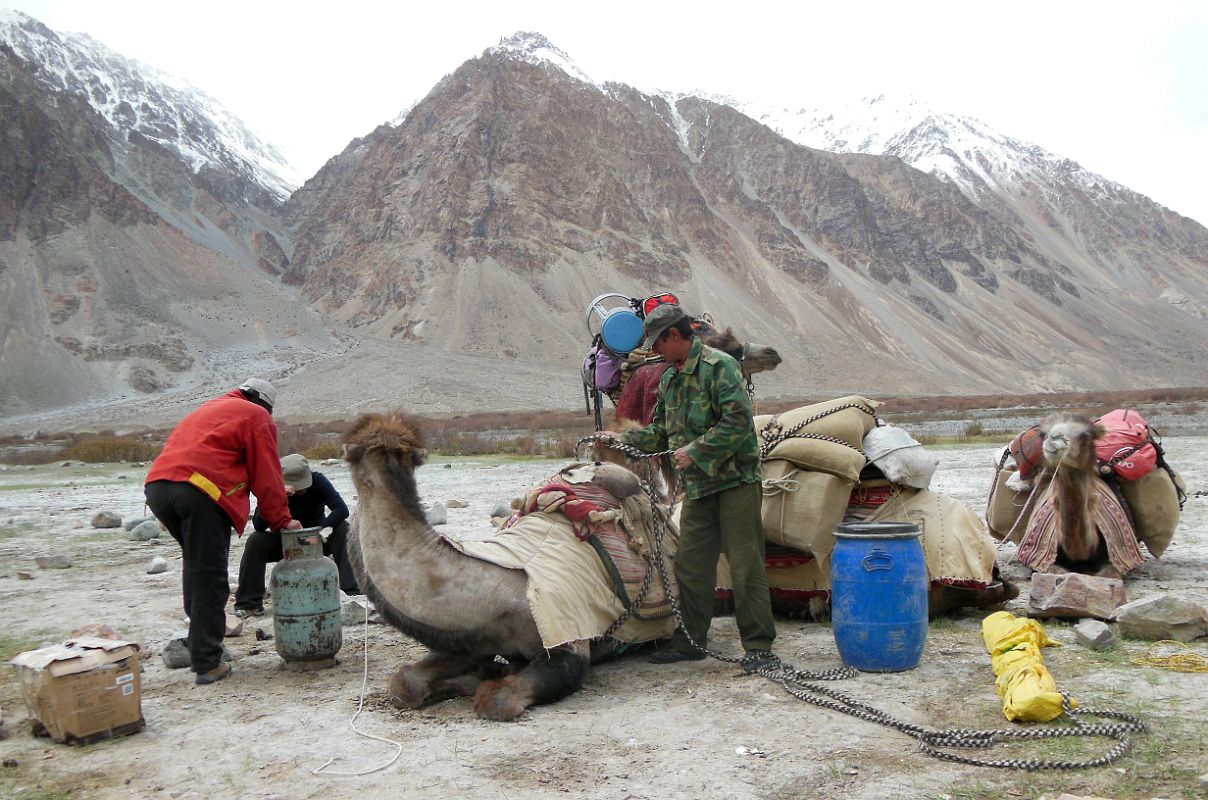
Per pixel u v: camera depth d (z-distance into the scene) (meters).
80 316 153.38
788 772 4.27
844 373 185.88
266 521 6.53
